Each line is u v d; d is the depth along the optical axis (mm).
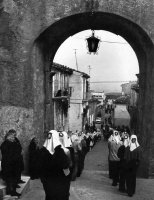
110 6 13586
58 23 13812
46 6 13617
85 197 10148
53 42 15305
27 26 13602
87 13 13672
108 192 11156
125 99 59375
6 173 8945
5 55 13531
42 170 6465
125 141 11422
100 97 78625
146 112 14484
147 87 14461
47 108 15859
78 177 14148
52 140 6465
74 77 42344
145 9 13633
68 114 40906
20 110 13523
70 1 13625
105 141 43125
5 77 13539
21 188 9633
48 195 6484
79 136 16062
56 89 33562
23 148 13383
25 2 13594
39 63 14602
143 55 15008
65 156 6449
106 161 21906
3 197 8672
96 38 14992
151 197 10641
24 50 13594
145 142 14367
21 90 13547
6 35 13531
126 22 13977
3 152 8953
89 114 54875
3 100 13469
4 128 13352
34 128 14016
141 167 14641
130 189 10656
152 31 13625
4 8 13531
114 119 58531
